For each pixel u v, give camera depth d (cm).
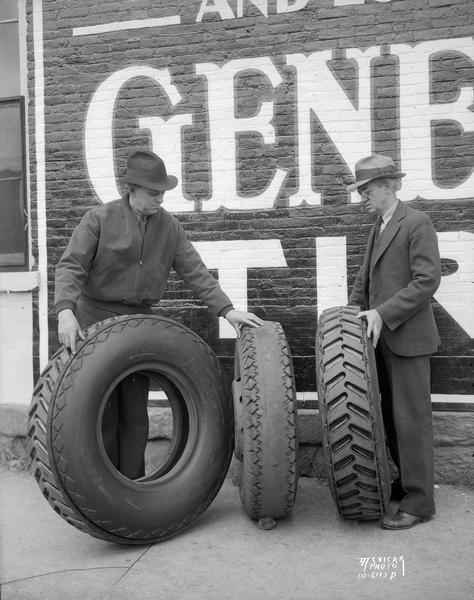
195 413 333
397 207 334
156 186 322
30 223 461
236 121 423
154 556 297
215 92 426
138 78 438
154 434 426
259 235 420
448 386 390
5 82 476
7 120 478
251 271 421
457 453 385
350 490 305
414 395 321
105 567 288
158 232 341
